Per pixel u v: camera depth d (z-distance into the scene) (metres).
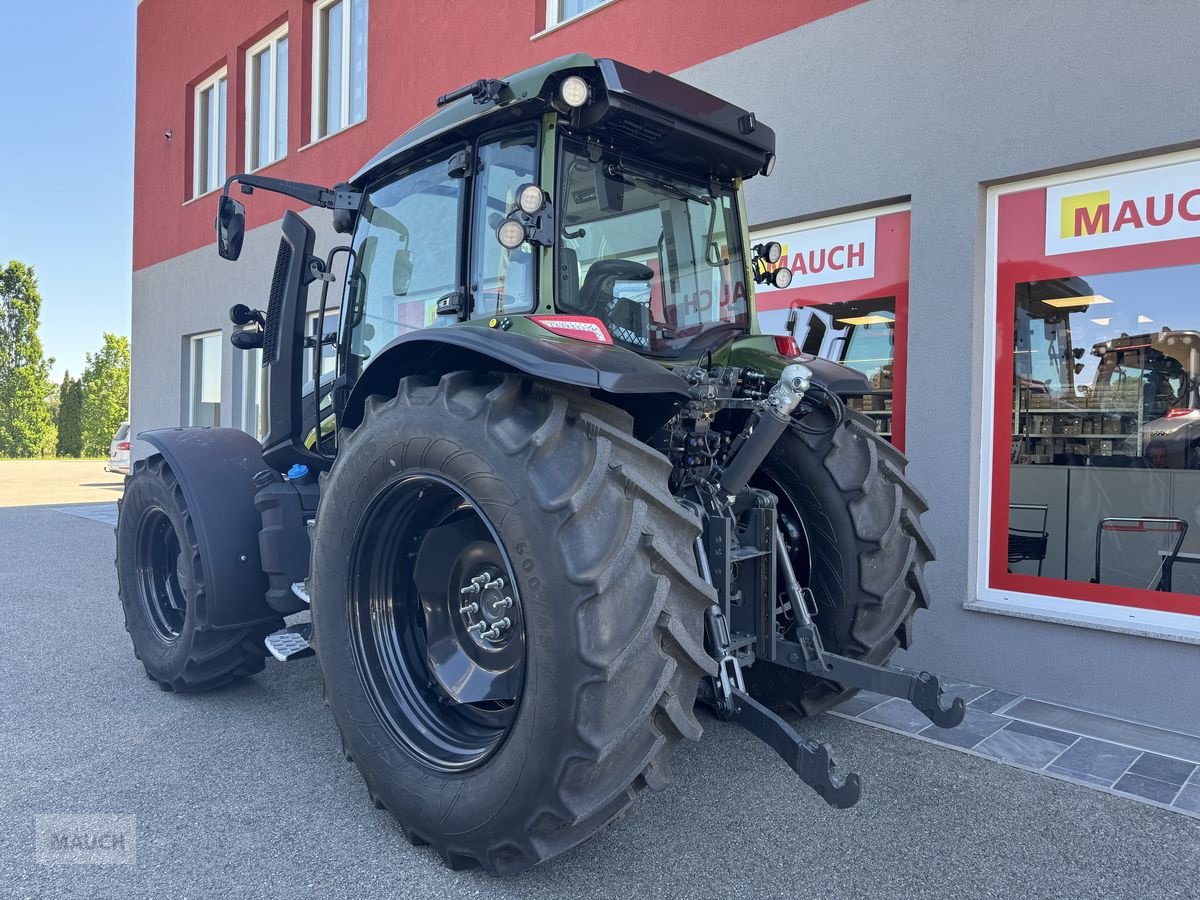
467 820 2.11
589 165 2.53
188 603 3.36
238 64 9.76
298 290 3.32
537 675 1.96
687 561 2.06
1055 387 3.89
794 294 4.82
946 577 4.04
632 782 1.95
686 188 2.87
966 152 3.99
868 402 4.51
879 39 4.29
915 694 2.40
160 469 3.55
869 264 4.50
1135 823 2.53
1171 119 3.41
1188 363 3.54
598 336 2.28
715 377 2.54
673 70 5.30
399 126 7.64
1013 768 2.95
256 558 3.32
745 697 2.21
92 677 3.86
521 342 2.09
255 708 3.46
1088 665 3.60
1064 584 3.82
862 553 2.81
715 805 2.61
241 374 9.74
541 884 2.15
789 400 2.31
